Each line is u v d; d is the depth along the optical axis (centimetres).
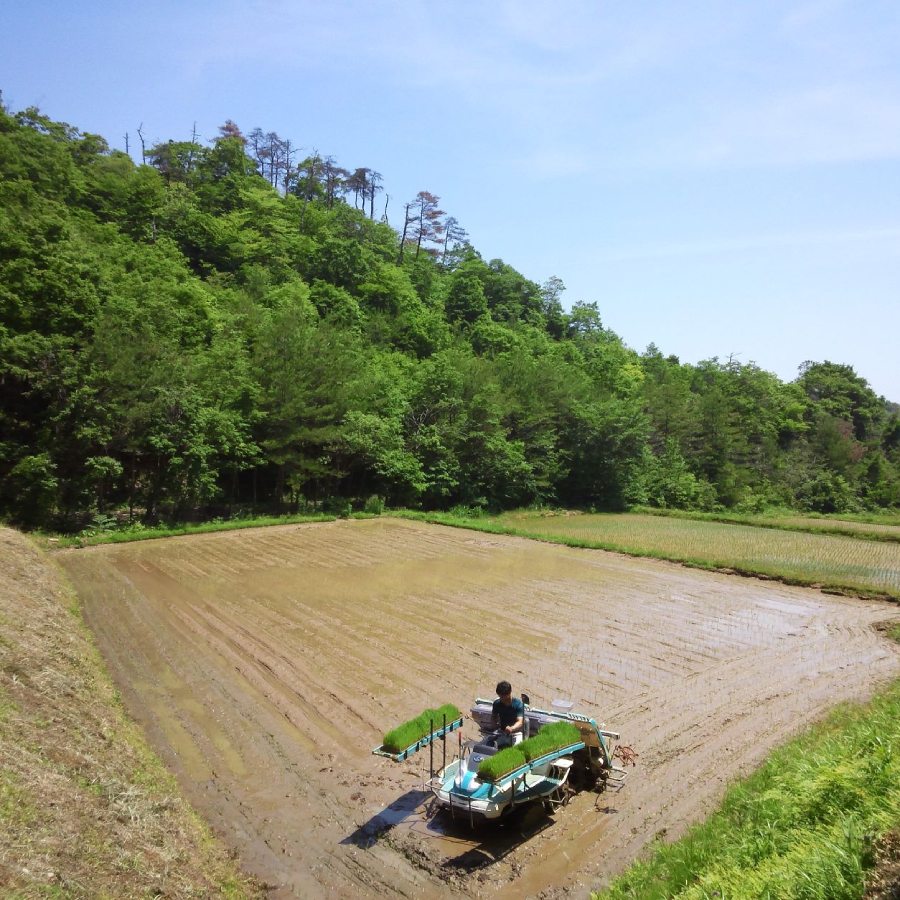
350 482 4000
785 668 1366
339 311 5684
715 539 3122
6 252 2683
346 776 932
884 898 441
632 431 4703
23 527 2611
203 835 751
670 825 802
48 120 5888
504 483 4341
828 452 7325
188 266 5516
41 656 1030
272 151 9400
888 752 658
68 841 552
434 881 711
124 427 2780
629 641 1530
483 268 8431
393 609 1780
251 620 1664
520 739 873
